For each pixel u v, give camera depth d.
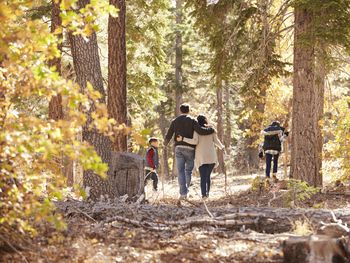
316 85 16.19
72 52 10.65
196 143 13.23
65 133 5.53
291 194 10.98
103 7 6.18
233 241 7.04
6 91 6.06
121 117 16.39
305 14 15.90
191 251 6.52
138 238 7.13
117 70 16.33
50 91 5.73
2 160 5.77
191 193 15.85
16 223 6.16
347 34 14.48
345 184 15.84
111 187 10.81
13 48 5.93
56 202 9.12
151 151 17.09
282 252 6.28
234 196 14.57
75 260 5.94
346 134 14.95
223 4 17.31
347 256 5.83
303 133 16.06
